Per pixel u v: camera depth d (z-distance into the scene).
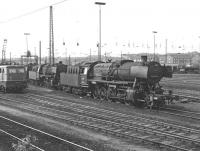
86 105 27.97
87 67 34.47
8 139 15.83
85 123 19.47
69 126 19.06
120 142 15.27
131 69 27.81
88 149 13.83
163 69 27.67
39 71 49.97
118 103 29.39
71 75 37.50
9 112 24.27
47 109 25.45
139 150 13.88
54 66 45.47
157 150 13.89
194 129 17.84
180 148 13.73
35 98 33.06
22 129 18.14
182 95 33.12
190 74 78.56
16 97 34.19
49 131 17.62
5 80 38.38
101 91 32.38
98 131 17.67
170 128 18.14
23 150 13.55
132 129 17.86
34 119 21.28
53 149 14.03
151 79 26.70
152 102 25.64
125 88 28.73
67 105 28.00
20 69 39.19
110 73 30.47
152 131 17.09
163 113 23.72
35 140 15.44
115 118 21.38
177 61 134.00
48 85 47.06
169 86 43.44
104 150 13.88
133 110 25.12
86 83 34.25
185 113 23.83
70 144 14.76
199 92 36.19
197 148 14.11
